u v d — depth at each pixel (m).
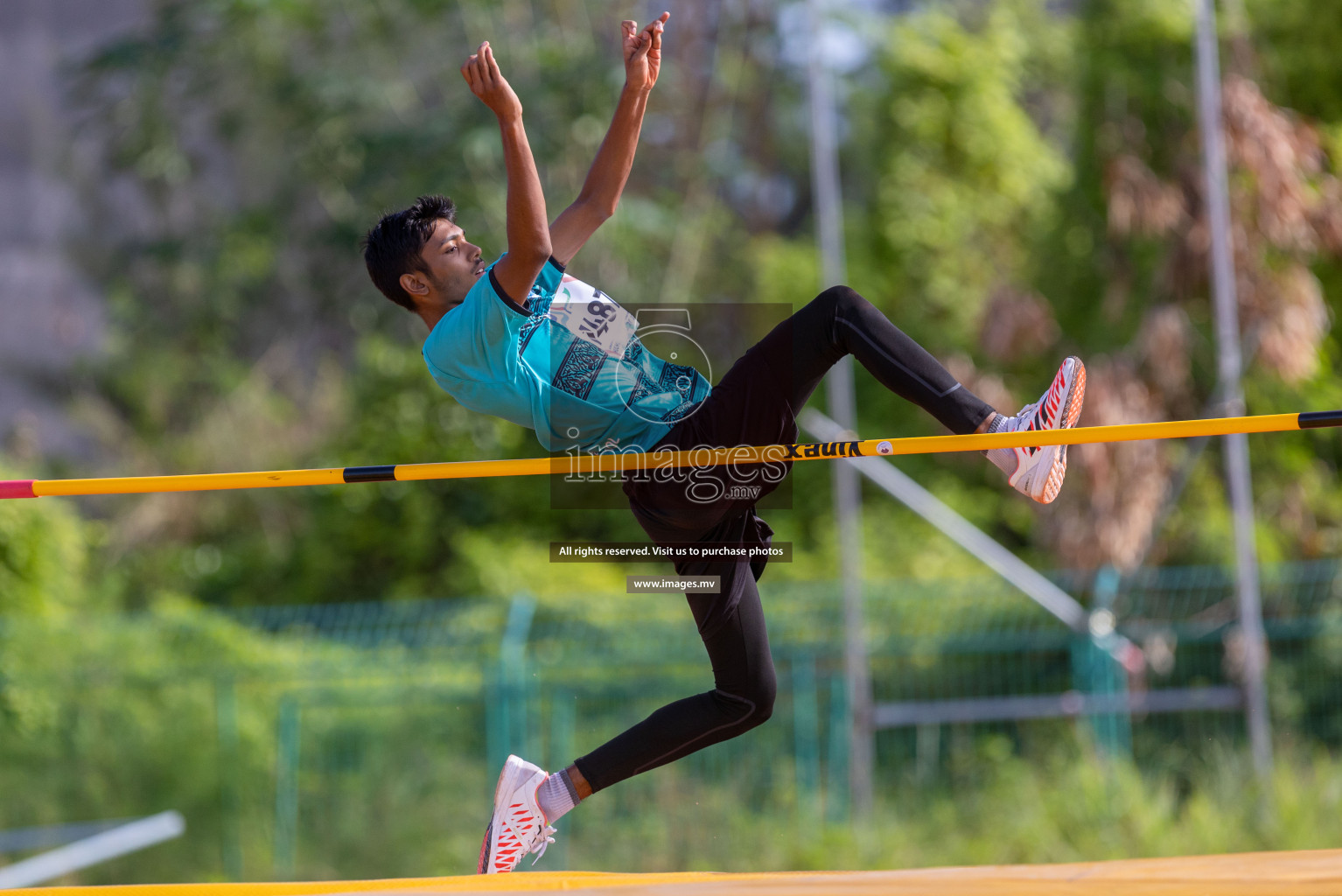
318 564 45.69
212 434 50.25
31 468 49.22
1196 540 36.16
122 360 53.91
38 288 58.22
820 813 28.38
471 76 9.92
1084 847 25.19
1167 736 31.23
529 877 9.90
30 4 61.16
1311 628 30.30
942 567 40.25
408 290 11.43
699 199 51.97
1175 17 36.09
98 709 32.72
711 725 11.75
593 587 41.19
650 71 11.54
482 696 32.12
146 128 54.22
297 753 32.22
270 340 55.44
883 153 46.44
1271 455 37.31
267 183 55.03
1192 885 8.02
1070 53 45.75
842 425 29.69
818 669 31.94
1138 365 35.88
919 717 28.64
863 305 10.75
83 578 43.72
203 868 30.88
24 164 59.78
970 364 37.81
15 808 31.23
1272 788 25.55
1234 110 32.53
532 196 10.02
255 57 52.56
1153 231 35.16
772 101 54.75
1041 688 31.78
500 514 45.41
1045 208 43.41
